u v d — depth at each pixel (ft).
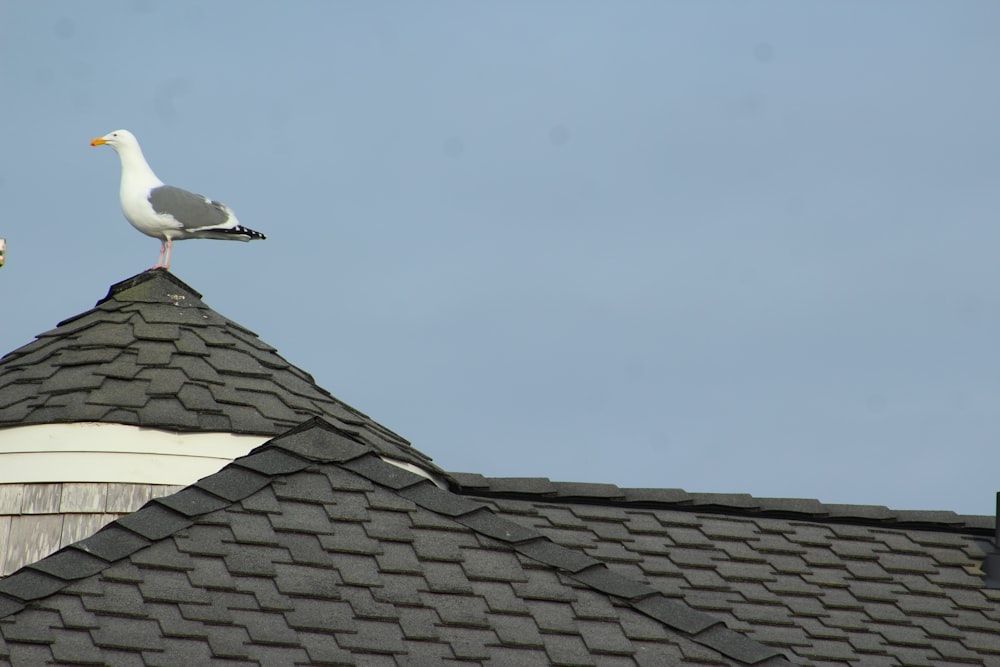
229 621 39.50
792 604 50.90
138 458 51.29
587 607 43.11
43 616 38.45
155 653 38.06
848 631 49.65
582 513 55.26
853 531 56.80
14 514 51.26
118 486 51.13
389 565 42.80
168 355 53.78
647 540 53.88
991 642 50.26
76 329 55.47
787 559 53.93
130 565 40.65
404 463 53.16
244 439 51.98
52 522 51.08
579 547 52.60
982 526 57.77
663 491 57.16
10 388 53.47
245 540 42.29
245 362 54.75
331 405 55.47
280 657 38.83
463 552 44.11
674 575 51.62
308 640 39.58
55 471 51.26
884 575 53.78
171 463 51.47
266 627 39.63
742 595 50.98
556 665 40.70
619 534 54.03
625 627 42.68
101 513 50.98
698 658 42.09
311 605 40.70
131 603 39.37
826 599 51.55
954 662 48.83
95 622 38.52
